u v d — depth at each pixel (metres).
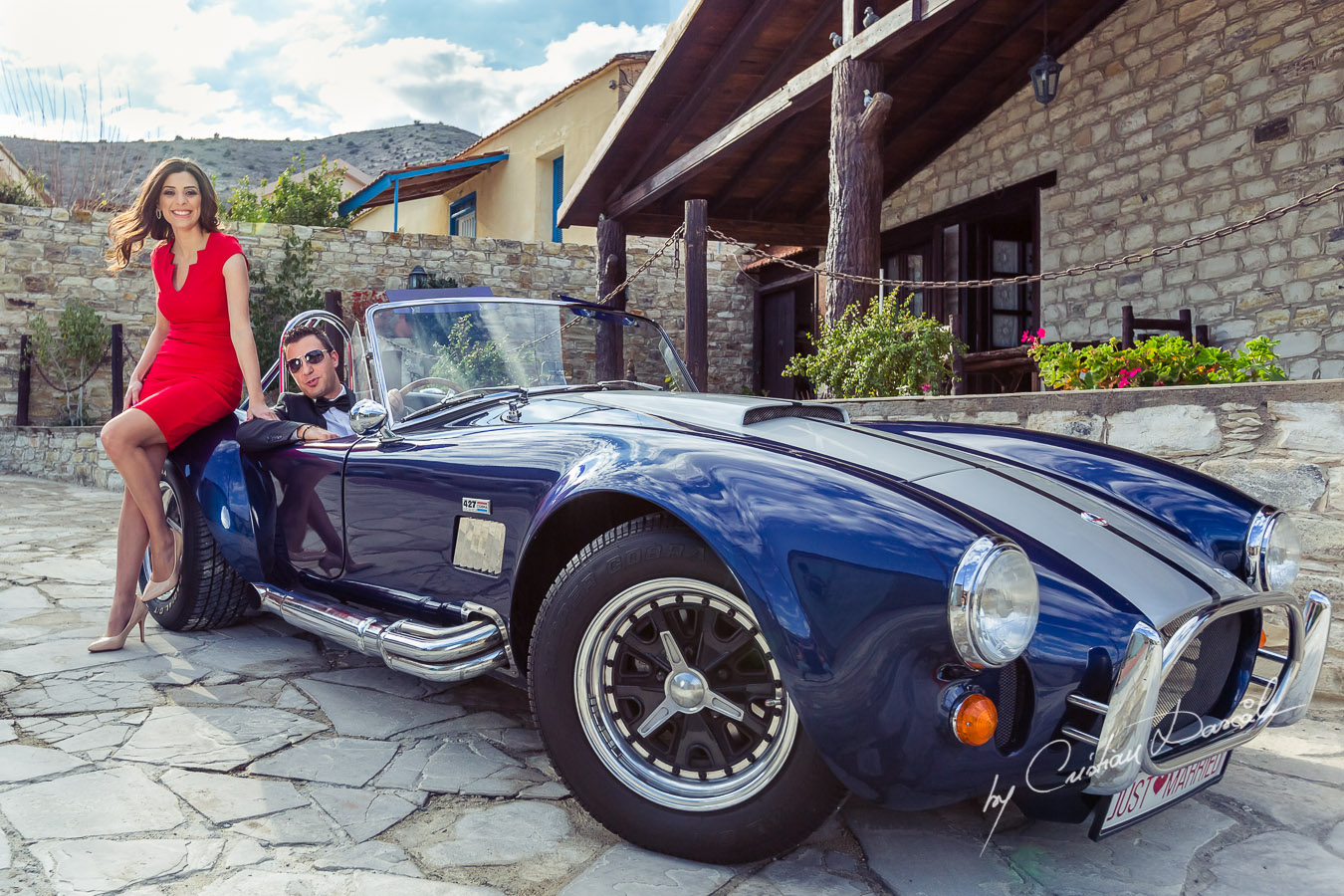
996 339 9.07
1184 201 7.07
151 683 2.59
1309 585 2.73
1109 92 7.64
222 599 3.10
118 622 2.91
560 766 1.78
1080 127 7.91
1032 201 8.42
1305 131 6.28
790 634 1.48
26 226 10.38
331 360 2.83
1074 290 8.03
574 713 1.77
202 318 2.87
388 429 2.36
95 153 12.02
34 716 2.31
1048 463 2.30
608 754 1.74
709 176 9.09
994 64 8.22
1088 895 1.60
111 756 2.07
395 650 2.08
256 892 1.52
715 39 6.96
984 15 7.46
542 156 15.02
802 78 6.02
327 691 2.58
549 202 15.13
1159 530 1.97
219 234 2.85
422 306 2.62
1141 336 7.10
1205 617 1.52
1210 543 1.95
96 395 10.67
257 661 2.85
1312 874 1.68
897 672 1.44
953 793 1.49
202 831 1.73
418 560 2.22
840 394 5.36
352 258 11.59
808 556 1.50
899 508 1.52
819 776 1.56
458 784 1.99
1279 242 6.45
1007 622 1.40
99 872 1.57
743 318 13.31
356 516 2.37
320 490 2.48
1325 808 1.96
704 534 1.59
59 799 1.84
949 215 9.38
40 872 1.56
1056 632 1.51
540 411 2.34
